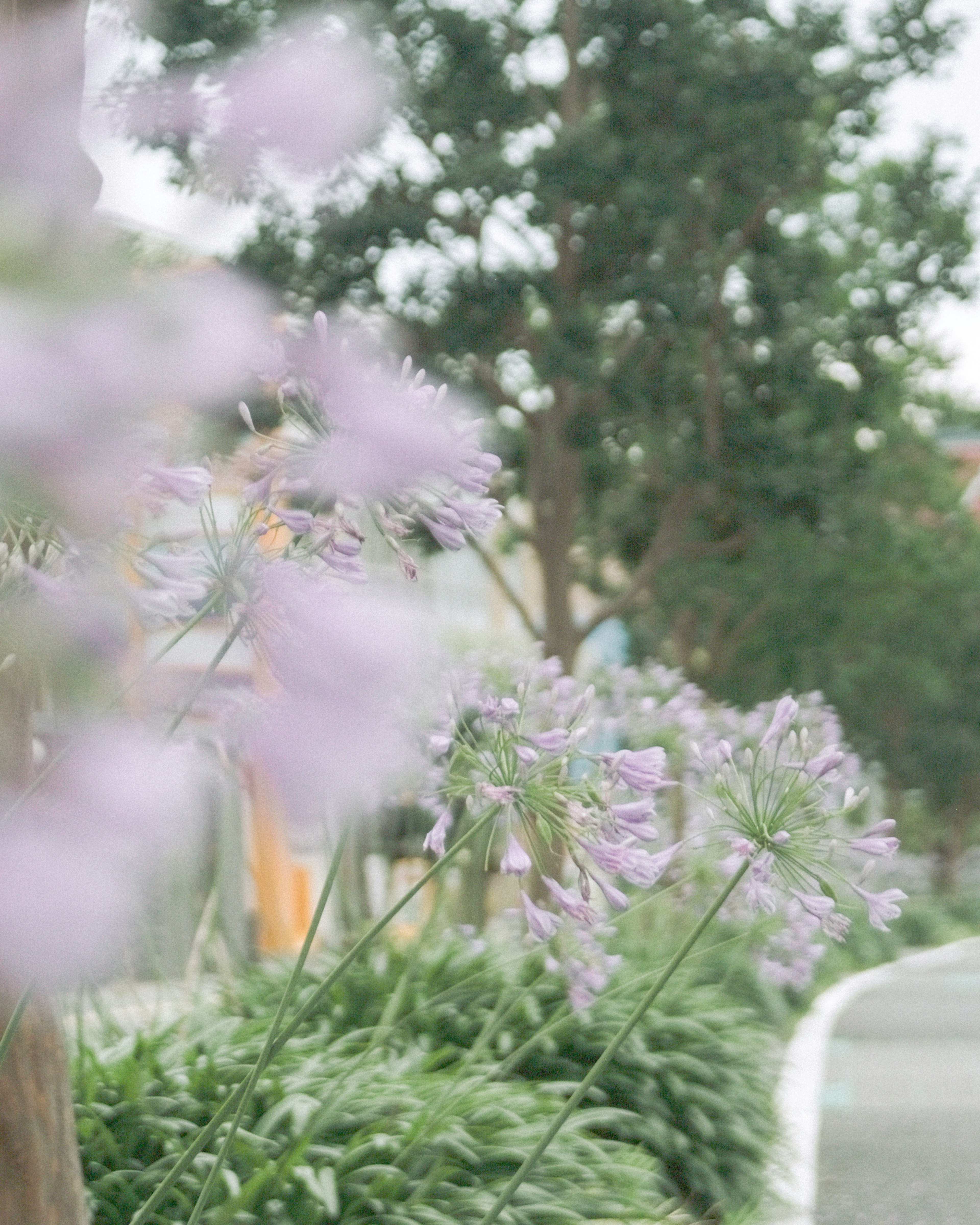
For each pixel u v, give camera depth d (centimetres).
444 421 79
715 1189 848
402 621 64
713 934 1023
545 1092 766
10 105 57
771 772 322
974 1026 1923
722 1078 907
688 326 2216
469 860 746
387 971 842
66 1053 411
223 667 100
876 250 2575
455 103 2097
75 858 54
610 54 2194
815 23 2227
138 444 56
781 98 2162
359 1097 628
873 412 2570
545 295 2098
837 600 3378
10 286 55
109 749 60
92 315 55
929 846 5934
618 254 2197
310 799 60
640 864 295
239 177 58
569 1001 779
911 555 3478
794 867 324
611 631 3544
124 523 72
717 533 2747
